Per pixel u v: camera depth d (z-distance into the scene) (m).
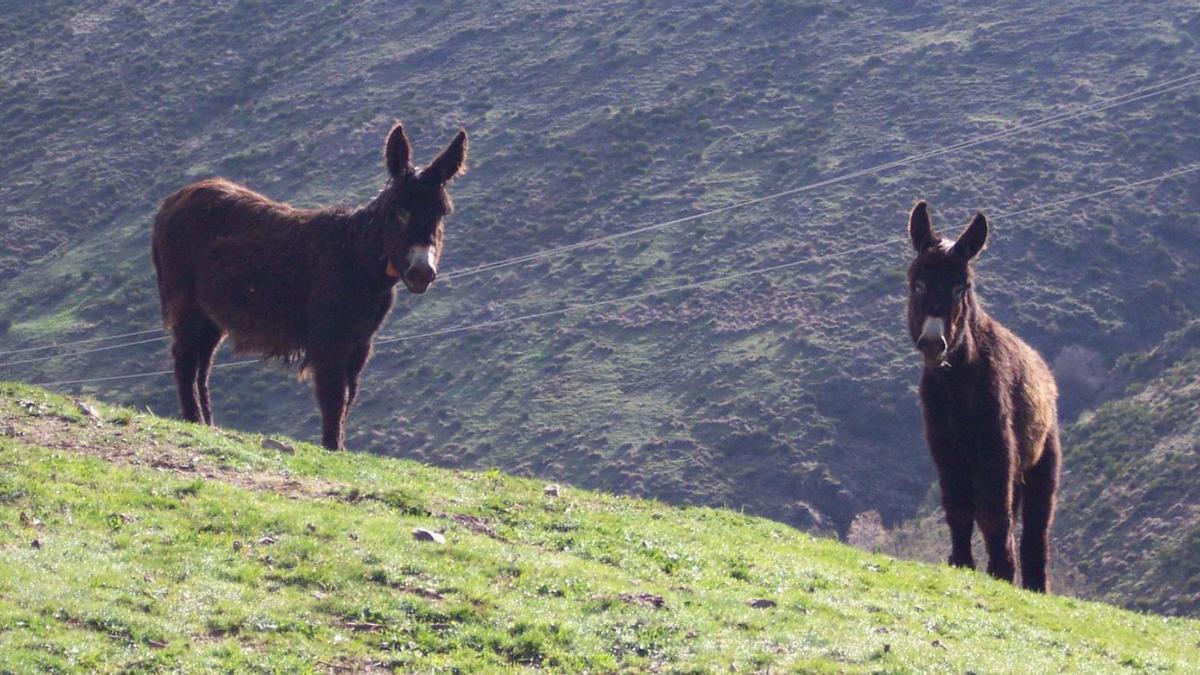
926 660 10.03
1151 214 57.09
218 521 11.17
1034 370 15.23
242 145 75.12
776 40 79.81
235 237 15.86
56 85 83.50
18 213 68.19
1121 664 11.34
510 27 86.62
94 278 60.72
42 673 8.34
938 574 13.61
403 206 14.62
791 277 55.78
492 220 63.94
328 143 73.31
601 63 80.00
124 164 73.62
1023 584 15.88
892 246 56.81
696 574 11.93
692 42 80.81
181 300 16.28
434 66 82.62
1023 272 53.88
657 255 59.59
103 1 95.19
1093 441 42.25
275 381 49.56
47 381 52.00
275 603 9.80
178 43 88.38
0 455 11.95
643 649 9.74
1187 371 45.25
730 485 42.53
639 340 52.69
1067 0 78.00
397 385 50.97
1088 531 37.25
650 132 71.19
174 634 9.14
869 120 69.12
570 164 68.62
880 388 47.28
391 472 14.04
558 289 57.66
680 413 46.81
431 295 58.09
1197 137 61.69
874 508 41.84
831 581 12.46
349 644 9.38
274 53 87.12
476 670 9.19
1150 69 67.88
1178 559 33.53
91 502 11.16
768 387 47.88
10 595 9.19
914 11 81.06
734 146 68.75
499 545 11.69
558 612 10.27
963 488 14.22
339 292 15.08
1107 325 50.81
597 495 14.92
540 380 50.19
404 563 10.69
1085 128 63.91
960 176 61.53
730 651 9.80
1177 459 38.28
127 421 13.92
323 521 11.45
